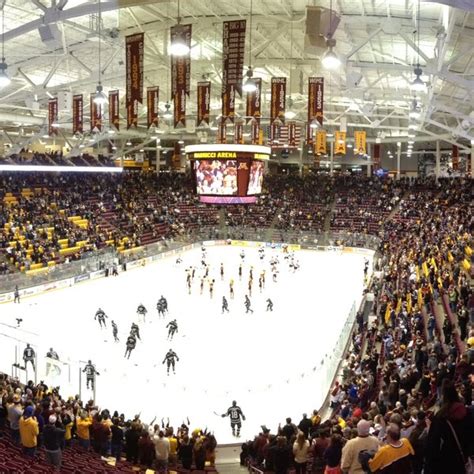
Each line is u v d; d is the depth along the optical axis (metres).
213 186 30.83
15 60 44.66
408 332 22.59
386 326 27.48
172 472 13.73
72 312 37.72
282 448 12.02
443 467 6.04
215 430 20.28
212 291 41.75
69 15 26.30
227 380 24.89
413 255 42.28
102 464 13.86
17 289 40.62
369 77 46.81
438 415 6.17
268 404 22.30
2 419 16.28
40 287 43.78
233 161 30.22
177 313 37.38
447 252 38.19
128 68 26.14
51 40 26.86
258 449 14.97
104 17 38.84
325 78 49.12
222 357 28.23
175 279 49.47
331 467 9.37
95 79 42.16
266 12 36.81
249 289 42.09
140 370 26.31
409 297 29.02
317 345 30.31
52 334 32.22
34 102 48.53
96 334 32.41
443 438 6.07
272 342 30.86
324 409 21.67
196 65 47.78
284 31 39.16
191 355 28.56
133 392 23.61
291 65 45.72
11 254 45.38
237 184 30.50
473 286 28.12
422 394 15.92
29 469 11.90
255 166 30.89
